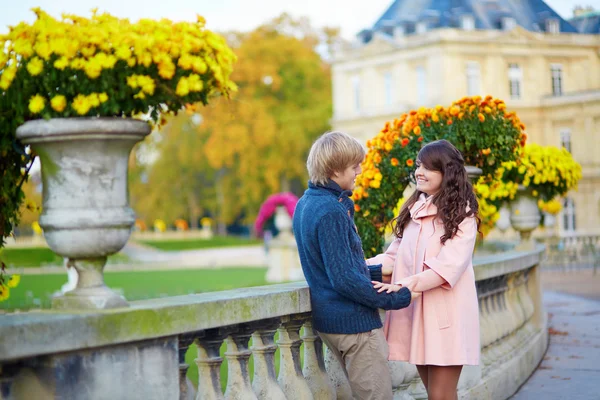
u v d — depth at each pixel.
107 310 3.07
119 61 3.06
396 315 4.33
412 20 61.06
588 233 56.34
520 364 6.99
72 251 3.04
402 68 60.28
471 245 4.11
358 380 3.87
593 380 7.04
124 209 3.10
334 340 3.86
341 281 3.63
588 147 57.72
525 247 10.02
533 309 8.34
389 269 4.43
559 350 8.70
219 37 3.30
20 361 2.94
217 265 43.94
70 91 3.03
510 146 6.43
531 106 60.00
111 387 3.08
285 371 4.23
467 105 6.33
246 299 3.68
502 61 59.31
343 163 3.75
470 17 58.81
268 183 61.03
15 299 19.34
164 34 3.11
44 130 2.98
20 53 3.03
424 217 4.26
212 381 3.74
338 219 3.66
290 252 29.19
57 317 2.89
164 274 34.19
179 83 3.11
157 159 71.06
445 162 4.20
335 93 65.12
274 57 61.31
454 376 4.18
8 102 3.14
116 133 3.02
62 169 3.03
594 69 61.66
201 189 73.12
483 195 9.32
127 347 3.14
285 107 62.50
